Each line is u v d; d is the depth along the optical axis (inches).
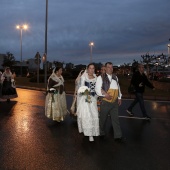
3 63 2623.0
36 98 626.5
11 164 204.7
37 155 225.1
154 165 205.8
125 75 2256.4
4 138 274.4
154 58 1763.0
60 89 348.5
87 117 260.1
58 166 201.9
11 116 392.5
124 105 519.2
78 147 248.1
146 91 798.5
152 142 266.5
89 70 273.4
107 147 248.8
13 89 557.6
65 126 331.9
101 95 261.9
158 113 432.8
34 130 309.4
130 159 218.2
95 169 196.9
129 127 331.6
